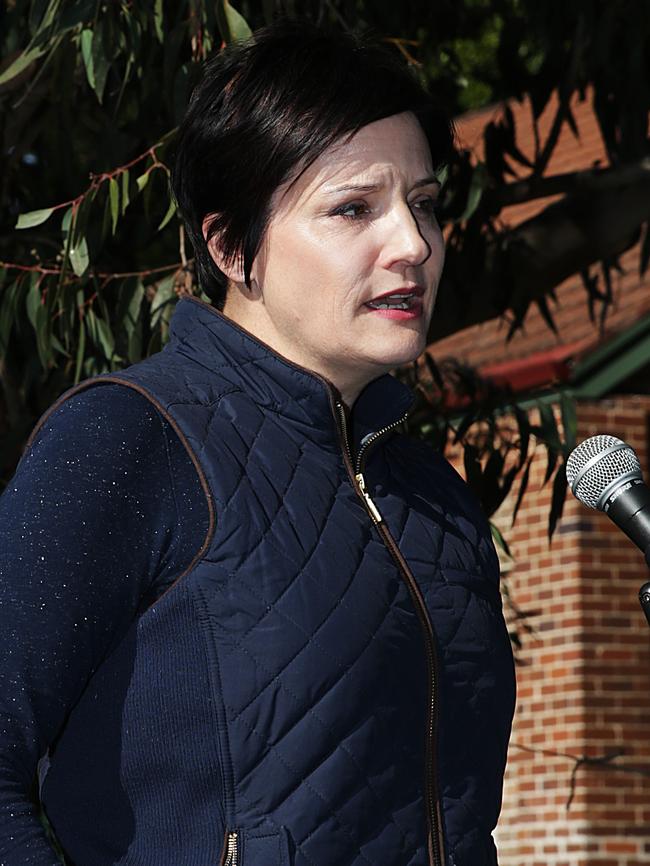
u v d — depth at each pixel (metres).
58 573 2.50
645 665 13.05
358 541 2.76
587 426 13.05
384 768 2.64
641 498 3.30
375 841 2.61
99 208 6.00
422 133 2.96
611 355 12.62
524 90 7.79
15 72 5.08
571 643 12.96
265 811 2.54
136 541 2.58
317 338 2.87
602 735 12.84
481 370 13.12
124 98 6.73
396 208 2.86
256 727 2.55
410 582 2.79
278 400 2.83
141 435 2.64
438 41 8.27
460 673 2.81
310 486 2.77
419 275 2.89
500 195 7.12
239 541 2.62
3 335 5.87
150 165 5.48
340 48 2.91
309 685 2.58
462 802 2.77
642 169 7.01
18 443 6.66
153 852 2.57
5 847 2.38
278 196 2.86
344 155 2.84
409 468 3.19
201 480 2.64
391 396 3.00
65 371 6.50
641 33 7.40
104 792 2.61
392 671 2.68
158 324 5.74
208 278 3.04
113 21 5.39
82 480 2.56
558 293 14.44
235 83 2.89
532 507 13.28
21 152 7.00
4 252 6.94
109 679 2.61
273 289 2.89
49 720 2.50
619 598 13.05
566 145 16.58
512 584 13.41
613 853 12.70
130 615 2.59
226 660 2.57
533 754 13.12
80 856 2.64
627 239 7.12
